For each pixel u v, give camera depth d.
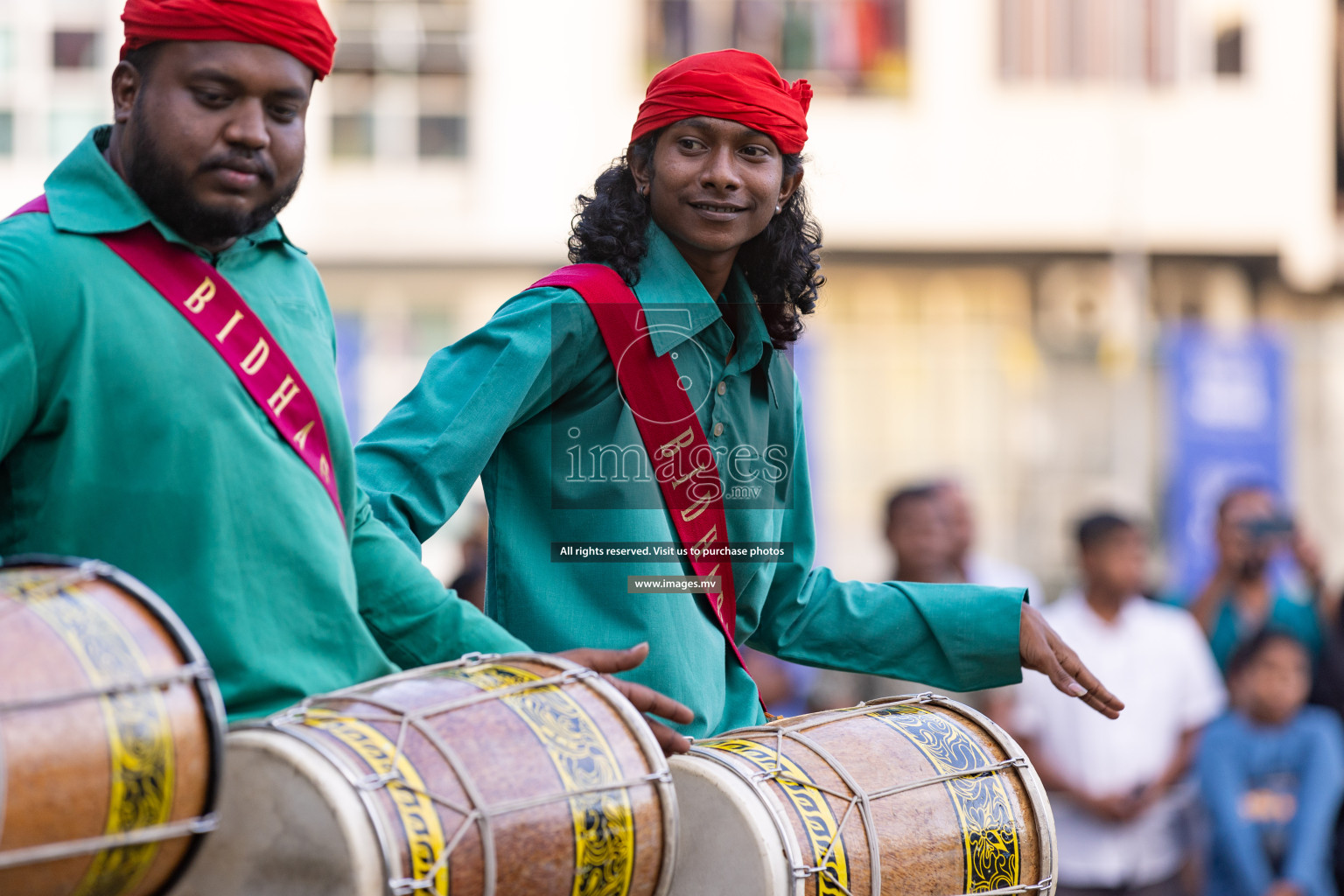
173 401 4.47
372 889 3.91
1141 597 12.16
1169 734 11.69
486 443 5.43
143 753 3.75
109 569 3.99
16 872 3.55
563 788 4.32
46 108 30.45
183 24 4.41
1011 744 5.49
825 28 30.80
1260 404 28.45
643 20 30.80
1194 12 30.97
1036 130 30.98
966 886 5.12
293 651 4.61
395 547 5.11
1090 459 30.44
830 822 4.83
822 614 6.33
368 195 30.72
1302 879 11.57
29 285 4.37
